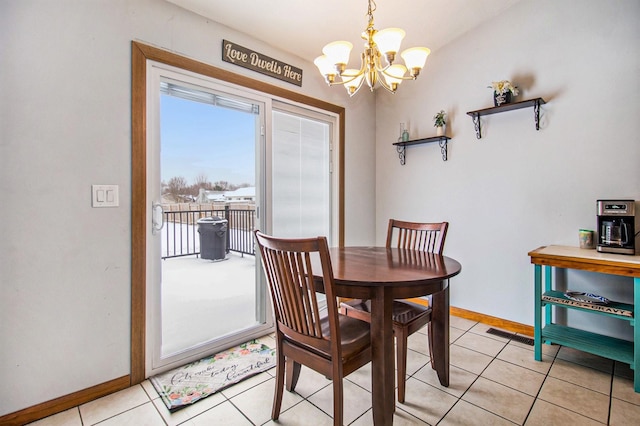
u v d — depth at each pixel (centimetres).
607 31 217
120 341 180
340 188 320
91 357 170
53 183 158
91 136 168
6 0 145
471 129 285
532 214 252
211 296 230
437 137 296
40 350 156
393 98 344
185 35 204
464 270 292
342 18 236
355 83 186
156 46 190
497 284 272
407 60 166
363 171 347
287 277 134
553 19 238
